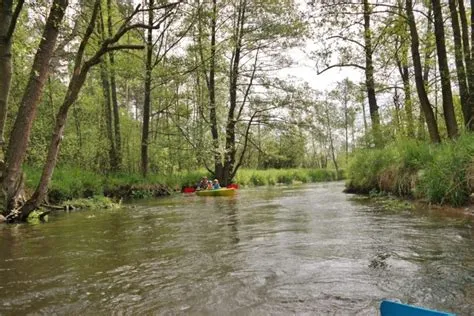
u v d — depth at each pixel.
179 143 24.69
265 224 9.02
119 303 4.14
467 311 3.57
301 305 3.91
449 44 15.82
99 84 25.14
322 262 5.39
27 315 3.90
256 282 4.66
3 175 10.38
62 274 5.28
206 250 6.46
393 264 5.12
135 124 28.72
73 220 10.90
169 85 23.00
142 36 19.66
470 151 9.27
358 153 17.12
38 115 19.42
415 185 11.20
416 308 2.73
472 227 7.04
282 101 24.03
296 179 40.41
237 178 32.12
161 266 5.54
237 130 25.98
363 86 17.98
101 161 23.16
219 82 25.44
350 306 3.84
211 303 4.05
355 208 11.12
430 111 12.84
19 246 7.25
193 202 16.44
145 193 20.67
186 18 20.52
